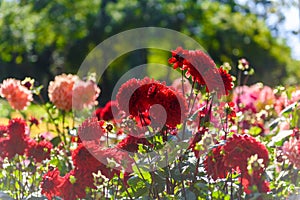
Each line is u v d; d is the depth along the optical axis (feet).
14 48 80.07
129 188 10.52
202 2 82.12
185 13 79.41
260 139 12.15
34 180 11.78
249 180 9.25
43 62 85.92
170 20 78.59
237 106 15.92
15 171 11.94
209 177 10.13
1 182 12.07
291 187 9.94
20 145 11.63
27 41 80.07
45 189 10.41
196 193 10.02
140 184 10.27
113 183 10.36
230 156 9.09
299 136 10.94
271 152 10.98
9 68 85.66
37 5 81.97
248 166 8.77
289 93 14.61
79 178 9.83
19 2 82.07
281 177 10.50
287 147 10.34
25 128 11.85
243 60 14.96
